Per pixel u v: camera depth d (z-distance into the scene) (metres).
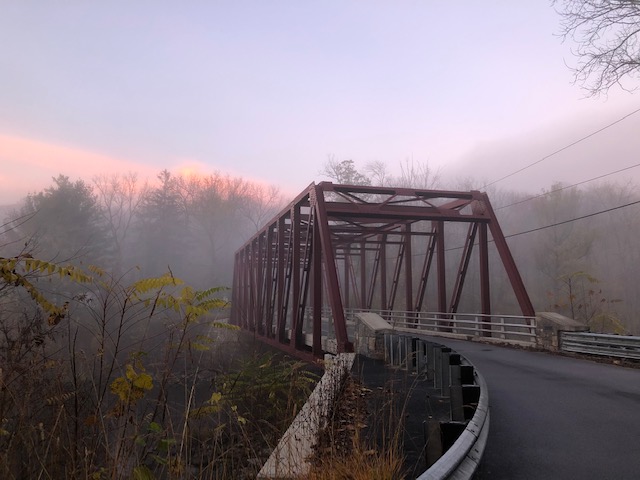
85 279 3.77
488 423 6.27
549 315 17.94
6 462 3.05
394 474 4.22
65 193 40.22
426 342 11.05
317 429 5.35
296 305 22.55
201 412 3.87
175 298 3.79
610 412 7.62
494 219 23.81
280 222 27.92
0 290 3.97
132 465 3.25
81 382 3.60
